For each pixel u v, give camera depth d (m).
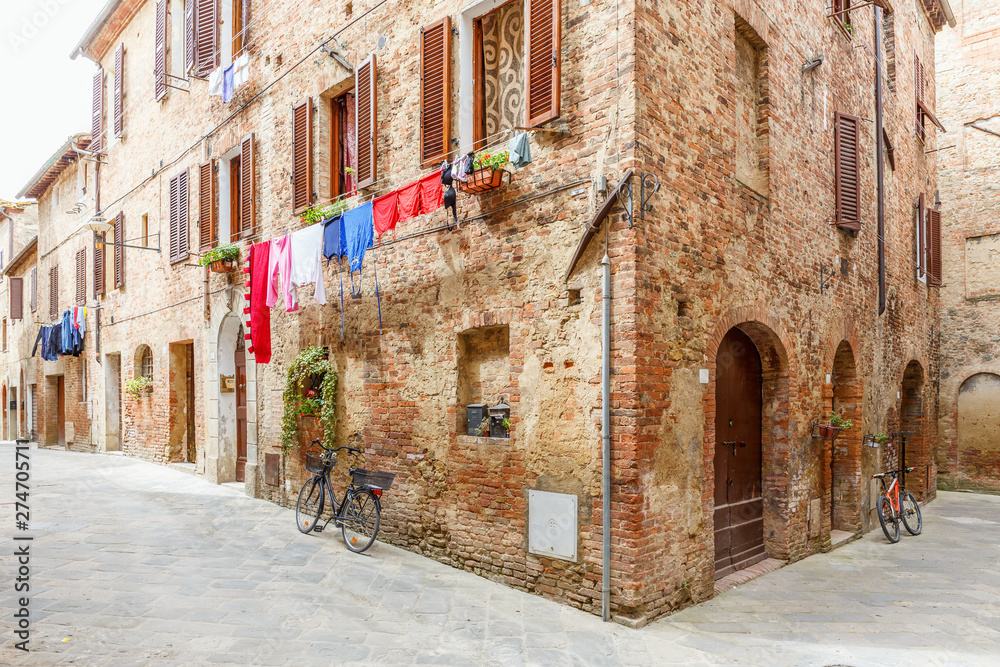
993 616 5.89
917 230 13.21
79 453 16.42
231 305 10.56
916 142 13.39
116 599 5.39
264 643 4.64
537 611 5.43
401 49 7.60
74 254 17.86
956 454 14.62
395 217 6.88
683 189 5.86
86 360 16.78
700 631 5.21
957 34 14.90
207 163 11.41
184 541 7.34
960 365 14.62
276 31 9.79
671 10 5.76
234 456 11.21
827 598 6.33
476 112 7.02
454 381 6.76
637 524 5.17
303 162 9.02
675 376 5.69
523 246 6.09
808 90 8.47
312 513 8.41
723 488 7.05
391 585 6.01
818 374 8.42
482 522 6.38
